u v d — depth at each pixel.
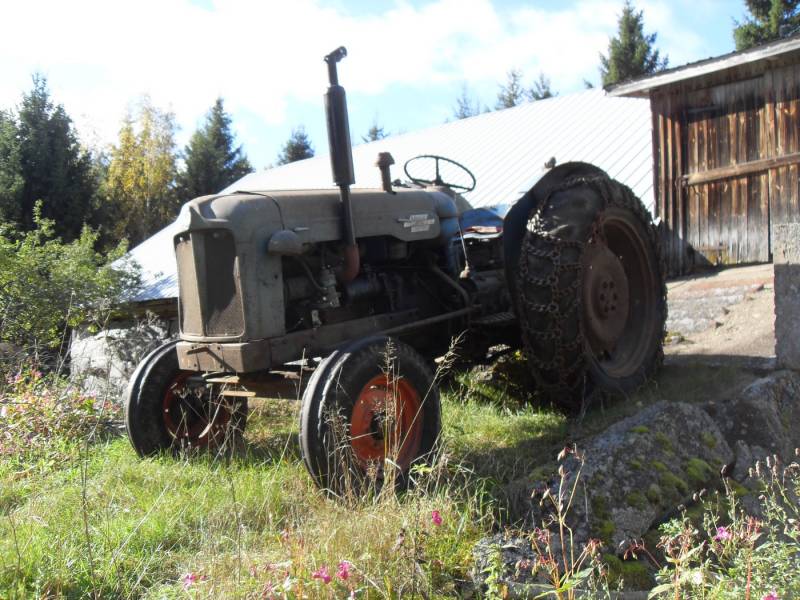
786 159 8.84
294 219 4.10
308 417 3.56
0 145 18.58
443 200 5.09
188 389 4.64
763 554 2.76
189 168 34.88
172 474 4.06
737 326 6.63
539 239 4.73
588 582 2.76
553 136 12.87
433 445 3.92
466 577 2.80
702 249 9.81
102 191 21.09
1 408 5.21
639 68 33.28
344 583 2.57
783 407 4.61
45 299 8.79
